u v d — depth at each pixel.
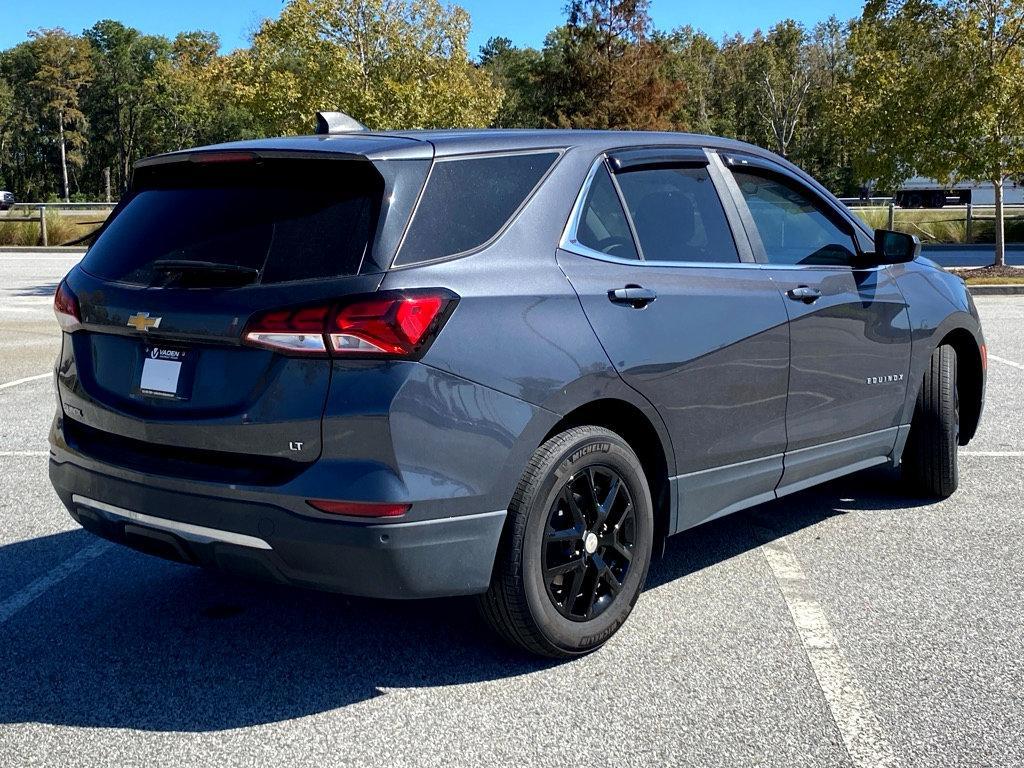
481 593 3.29
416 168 3.22
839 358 4.51
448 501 3.07
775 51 85.69
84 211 35.28
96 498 3.48
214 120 93.94
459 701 3.26
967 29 19.09
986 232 30.86
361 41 23.64
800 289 4.29
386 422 2.96
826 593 4.14
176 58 104.62
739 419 4.02
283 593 4.22
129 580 4.38
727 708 3.19
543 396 3.26
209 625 3.89
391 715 3.18
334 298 2.99
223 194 3.42
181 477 3.20
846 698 3.25
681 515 3.88
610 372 3.45
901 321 4.89
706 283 3.91
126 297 3.38
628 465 3.59
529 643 3.41
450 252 3.19
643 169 3.93
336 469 3.00
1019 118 19.36
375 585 3.06
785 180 4.59
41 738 3.05
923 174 20.19
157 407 3.31
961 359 5.63
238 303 3.10
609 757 2.91
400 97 23.34
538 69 36.31
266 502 3.05
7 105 105.38
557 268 3.45
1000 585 4.21
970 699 3.24
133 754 2.95
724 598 4.09
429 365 3.03
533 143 3.61
